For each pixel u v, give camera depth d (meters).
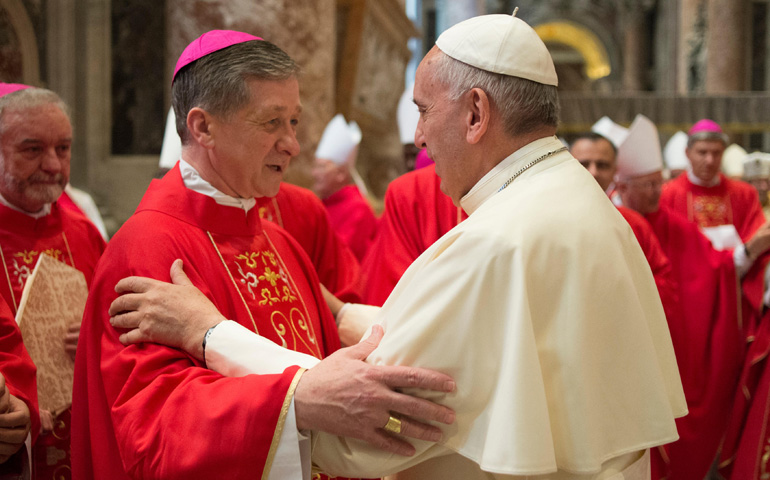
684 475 3.68
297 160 5.12
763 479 3.28
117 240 1.43
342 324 1.93
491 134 1.34
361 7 7.49
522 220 1.22
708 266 3.73
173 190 1.50
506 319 1.17
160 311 1.31
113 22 5.62
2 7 4.95
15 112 1.95
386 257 2.53
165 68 5.61
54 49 5.44
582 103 8.95
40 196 2.01
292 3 4.95
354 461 1.24
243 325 1.46
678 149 6.77
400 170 9.46
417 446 1.22
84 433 1.42
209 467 1.19
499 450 1.11
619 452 1.21
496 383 1.17
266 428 1.19
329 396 1.18
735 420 3.50
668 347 1.38
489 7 23.08
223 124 1.43
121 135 5.69
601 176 3.15
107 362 1.34
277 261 1.65
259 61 1.43
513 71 1.32
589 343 1.19
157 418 1.22
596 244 1.24
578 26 23.09
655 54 21.77
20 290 2.02
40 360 1.80
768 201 6.10
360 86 7.96
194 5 4.93
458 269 1.20
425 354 1.19
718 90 15.30
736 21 15.12
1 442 1.47
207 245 1.47
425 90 1.39
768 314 3.47
